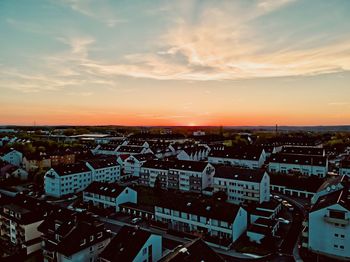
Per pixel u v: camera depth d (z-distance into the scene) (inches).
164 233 2554.1
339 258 2009.1
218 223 2372.0
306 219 2320.4
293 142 7632.9
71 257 1863.9
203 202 2610.7
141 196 3796.8
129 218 2965.1
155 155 5866.1
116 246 1914.4
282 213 2960.1
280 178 3973.9
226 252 2172.7
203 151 6092.5
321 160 4360.2
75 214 2393.0
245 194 3312.0
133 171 5068.9
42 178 4584.2
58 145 7628.0
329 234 2055.9
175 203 2709.2
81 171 4205.2
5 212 2650.1
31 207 2706.7
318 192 2655.0
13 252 2384.4
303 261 2004.2
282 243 2289.6
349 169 4271.7
